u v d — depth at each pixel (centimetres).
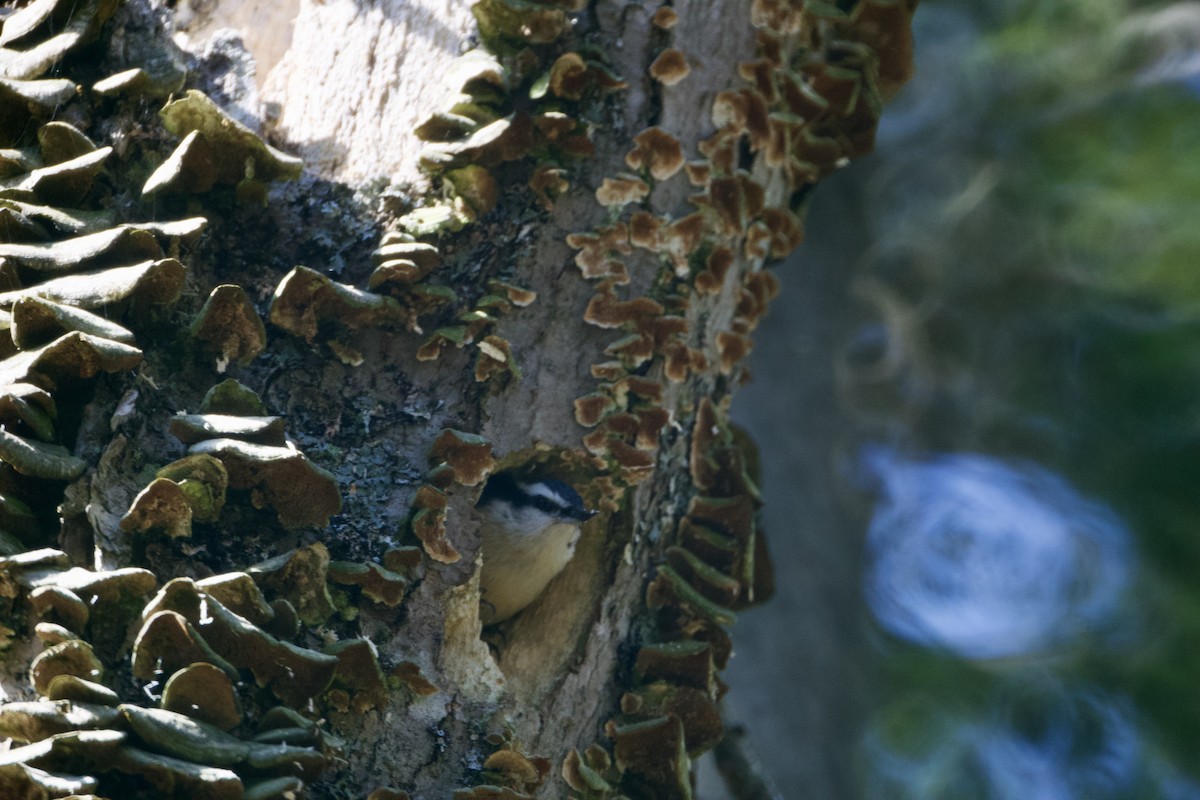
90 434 370
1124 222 1239
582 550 465
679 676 444
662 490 465
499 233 439
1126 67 1205
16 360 362
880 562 1309
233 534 375
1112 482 1268
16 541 353
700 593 463
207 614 343
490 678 405
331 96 441
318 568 377
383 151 434
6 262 371
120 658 342
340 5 452
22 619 342
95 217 397
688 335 461
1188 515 1239
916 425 1287
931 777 1158
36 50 414
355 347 418
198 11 450
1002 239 1270
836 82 505
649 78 459
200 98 402
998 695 1212
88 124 414
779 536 1052
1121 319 1289
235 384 380
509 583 476
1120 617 1220
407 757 381
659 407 450
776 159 483
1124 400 1289
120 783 323
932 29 1281
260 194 416
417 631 395
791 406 1103
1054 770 1170
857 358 1262
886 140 1266
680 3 466
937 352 1291
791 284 1162
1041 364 1338
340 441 408
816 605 1033
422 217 427
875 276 1274
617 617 456
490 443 413
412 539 400
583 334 446
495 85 434
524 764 390
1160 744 1165
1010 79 1257
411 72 442
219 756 327
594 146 450
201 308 404
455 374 427
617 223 449
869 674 1064
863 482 1241
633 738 425
